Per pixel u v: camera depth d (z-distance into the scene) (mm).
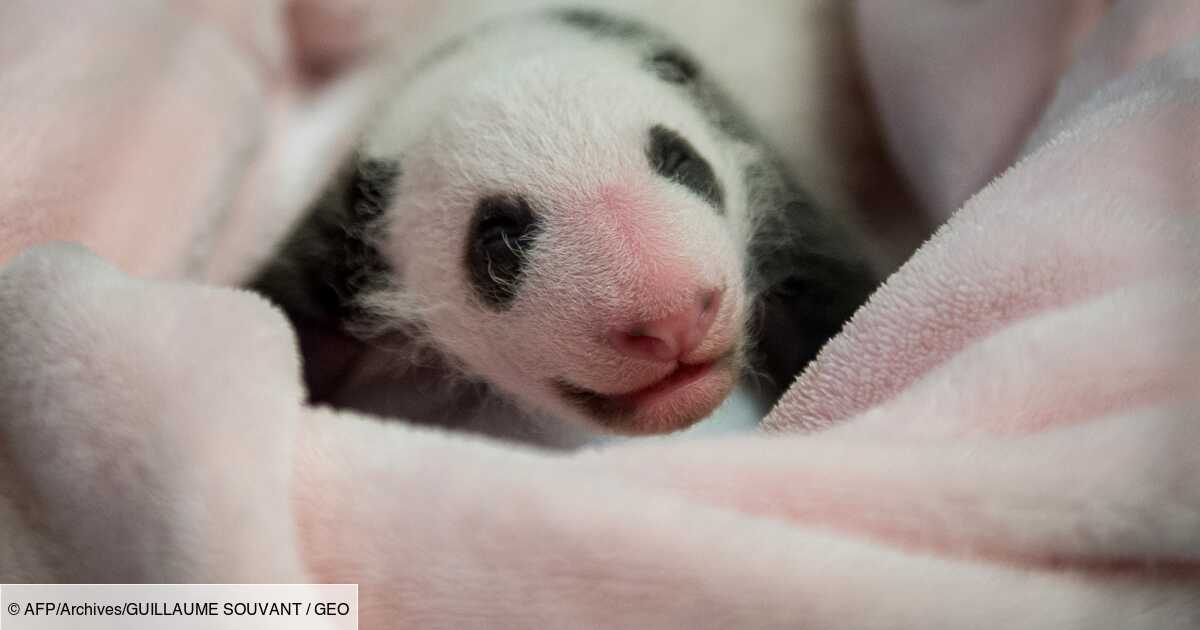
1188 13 333
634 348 326
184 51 398
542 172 337
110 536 272
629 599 264
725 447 277
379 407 378
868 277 386
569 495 268
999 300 302
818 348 367
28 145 349
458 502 270
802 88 421
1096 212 301
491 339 352
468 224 348
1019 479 265
